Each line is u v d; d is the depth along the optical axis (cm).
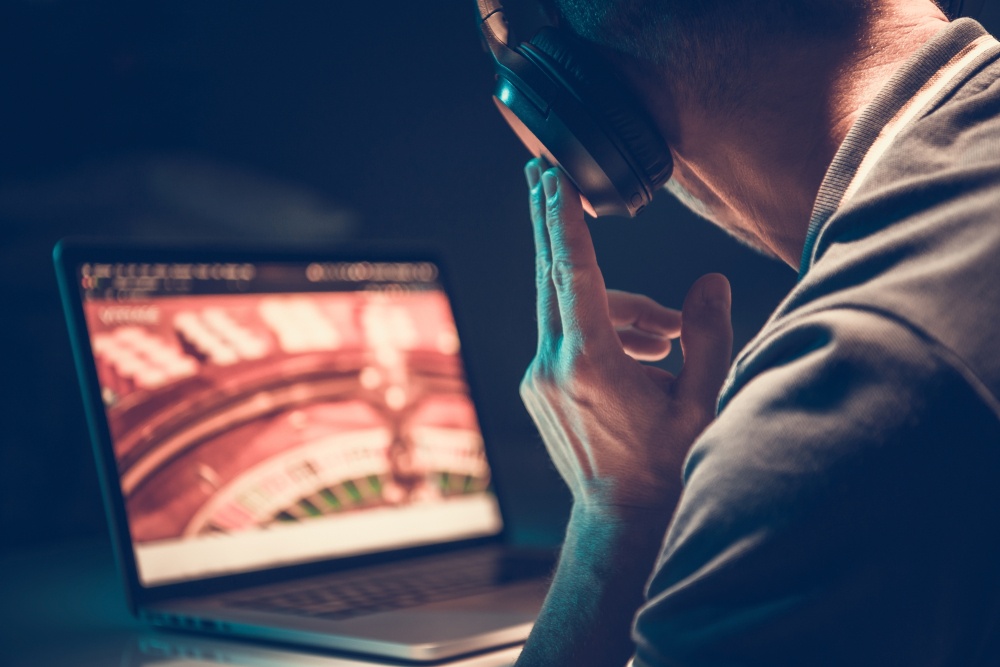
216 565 91
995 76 43
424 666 68
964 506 33
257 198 191
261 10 195
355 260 116
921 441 33
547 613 60
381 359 112
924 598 33
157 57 182
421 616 78
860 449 33
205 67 189
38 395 140
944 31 46
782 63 49
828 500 33
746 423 36
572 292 61
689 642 35
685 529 36
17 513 131
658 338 79
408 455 109
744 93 50
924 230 37
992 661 34
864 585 33
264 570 94
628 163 56
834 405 34
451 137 206
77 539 129
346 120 207
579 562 60
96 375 91
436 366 116
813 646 33
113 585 100
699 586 35
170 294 100
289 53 200
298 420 103
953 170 39
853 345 34
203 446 95
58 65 169
